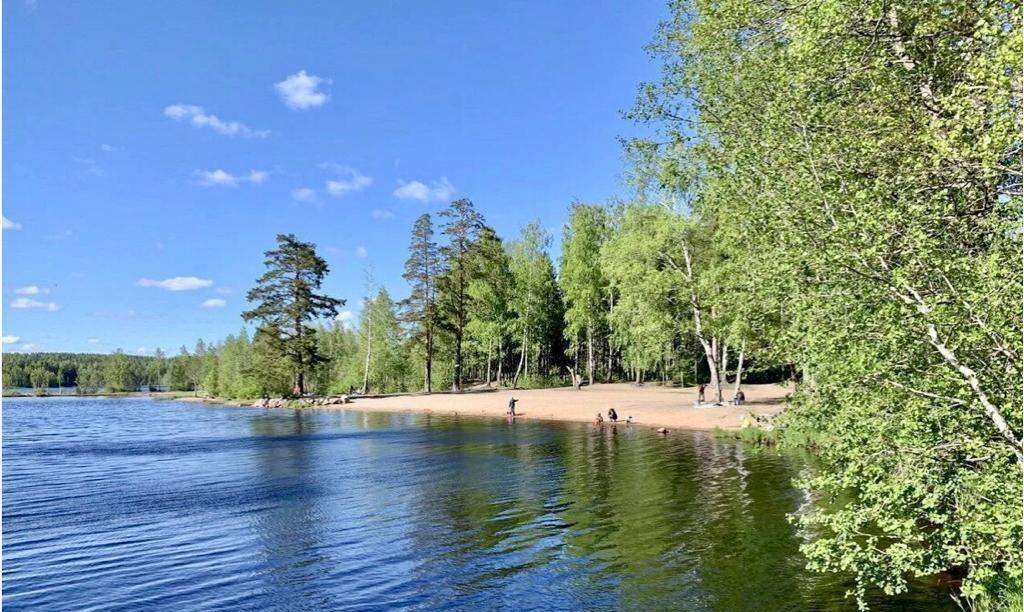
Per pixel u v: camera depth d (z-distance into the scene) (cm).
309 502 1641
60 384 18125
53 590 1025
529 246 6619
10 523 1459
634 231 3406
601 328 6475
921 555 649
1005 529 565
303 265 6444
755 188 1041
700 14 1487
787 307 923
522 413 4294
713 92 1423
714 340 3622
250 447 2897
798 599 863
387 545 1228
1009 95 585
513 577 1024
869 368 655
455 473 2022
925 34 808
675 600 891
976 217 681
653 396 4650
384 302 7356
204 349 14950
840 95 927
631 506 1447
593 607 888
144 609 941
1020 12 600
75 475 2167
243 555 1189
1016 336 543
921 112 827
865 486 673
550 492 1659
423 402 5384
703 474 1788
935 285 617
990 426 613
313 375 7406
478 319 6519
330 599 962
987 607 693
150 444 3119
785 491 1503
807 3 931
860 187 752
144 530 1383
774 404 3431
